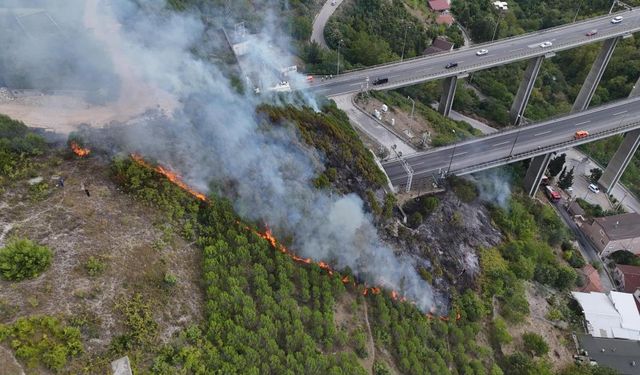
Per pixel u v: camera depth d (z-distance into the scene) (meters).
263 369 40.50
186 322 41.91
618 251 86.44
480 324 60.84
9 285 37.03
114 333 37.72
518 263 69.94
